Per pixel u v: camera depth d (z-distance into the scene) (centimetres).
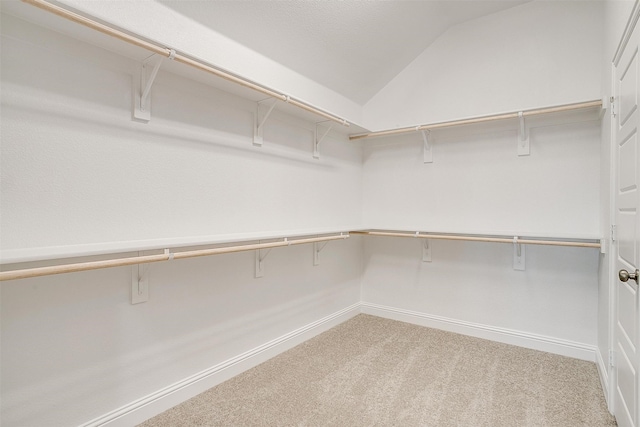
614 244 174
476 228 281
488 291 278
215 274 200
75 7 116
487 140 276
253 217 224
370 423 165
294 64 243
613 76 179
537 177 256
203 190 192
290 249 257
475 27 280
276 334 244
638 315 123
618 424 159
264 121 221
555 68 248
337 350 252
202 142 191
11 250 121
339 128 293
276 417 169
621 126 160
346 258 325
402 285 322
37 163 131
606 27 206
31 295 130
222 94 202
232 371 209
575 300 244
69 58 138
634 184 134
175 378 180
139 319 164
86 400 145
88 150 145
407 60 305
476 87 280
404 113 314
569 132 244
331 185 300
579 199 240
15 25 124
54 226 135
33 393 131
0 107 122
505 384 203
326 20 220
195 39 180
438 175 300
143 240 160
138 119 162
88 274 146
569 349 243
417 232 281
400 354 245
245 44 208
